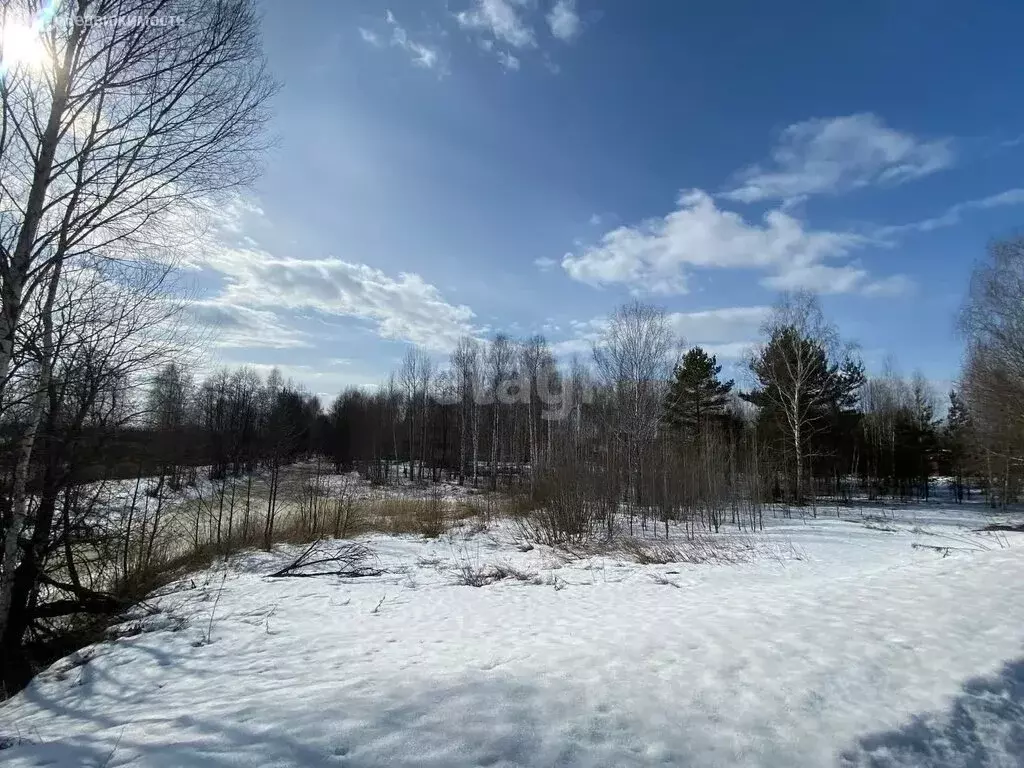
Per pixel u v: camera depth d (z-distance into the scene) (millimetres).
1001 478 29078
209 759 3646
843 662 5211
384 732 3920
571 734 3902
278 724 4152
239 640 7812
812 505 28266
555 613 8742
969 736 4012
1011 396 24734
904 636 5926
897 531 19812
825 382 33562
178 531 16328
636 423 29359
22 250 6992
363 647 7109
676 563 14047
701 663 5297
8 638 8398
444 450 55375
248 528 18094
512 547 17156
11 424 7801
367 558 14867
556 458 20203
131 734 4406
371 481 44438
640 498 24562
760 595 9102
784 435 33406
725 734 3941
